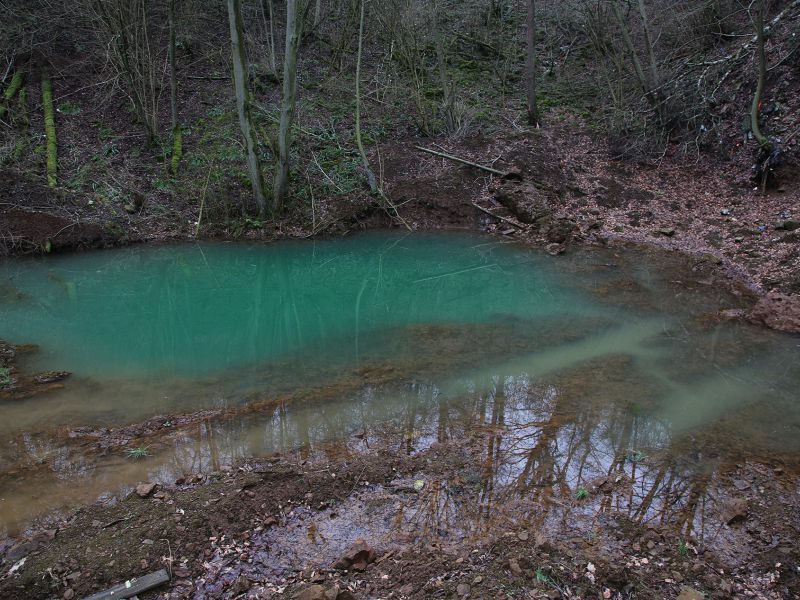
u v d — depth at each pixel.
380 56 17.14
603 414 5.50
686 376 6.34
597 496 4.20
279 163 11.73
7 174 11.12
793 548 3.69
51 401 5.75
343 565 3.47
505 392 5.95
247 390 6.04
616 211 12.41
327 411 5.55
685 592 3.22
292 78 11.01
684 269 9.88
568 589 3.27
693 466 4.66
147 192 12.09
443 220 12.77
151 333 7.88
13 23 14.09
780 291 8.59
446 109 14.62
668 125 13.85
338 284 10.18
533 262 10.59
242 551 3.62
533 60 14.77
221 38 16.61
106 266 10.41
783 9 13.57
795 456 4.84
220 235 11.73
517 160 13.69
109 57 12.70
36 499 4.17
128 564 3.47
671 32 15.54
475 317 8.28
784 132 11.61
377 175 13.26
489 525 3.85
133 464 4.62
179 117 14.00
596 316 8.15
